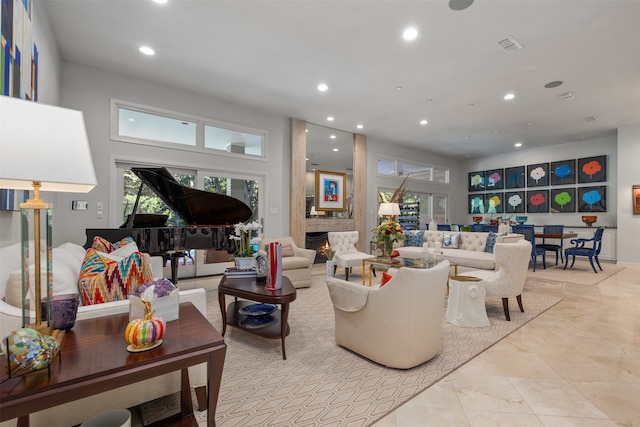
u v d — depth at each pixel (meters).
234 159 5.55
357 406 1.77
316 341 2.70
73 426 1.28
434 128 6.95
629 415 1.68
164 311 1.33
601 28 3.21
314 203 6.85
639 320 3.23
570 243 7.49
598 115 6.02
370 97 5.16
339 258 5.23
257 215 5.91
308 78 4.47
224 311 2.73
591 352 2.46
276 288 2.53
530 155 8.95
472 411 1.72
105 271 1.82
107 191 4.33
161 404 1.78
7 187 1.16
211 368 1.14
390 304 2.15
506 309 3.24
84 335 1.19
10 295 1.36
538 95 5.02
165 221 4.19
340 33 3.36
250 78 4.48
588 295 4.27
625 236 6.80
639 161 6.61
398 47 3.62
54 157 1.01
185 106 4.99
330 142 7.12
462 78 4.42
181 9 2.99
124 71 4.30
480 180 10.12
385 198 8.26
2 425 1.14
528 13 2.99
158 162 4.77
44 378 0.88
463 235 5.70
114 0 2.87
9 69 1.76
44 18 2.92
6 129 0.92
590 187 7.78
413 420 1.65
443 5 2.89
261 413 1.71
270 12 3.03
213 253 5.45
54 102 3.54
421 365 2.25
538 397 1.85
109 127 4.34
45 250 1.14
